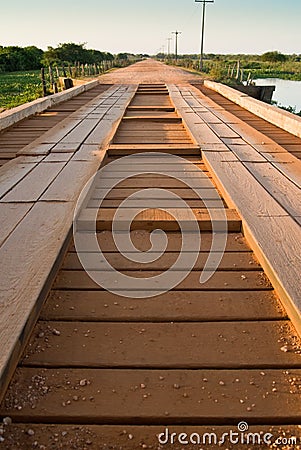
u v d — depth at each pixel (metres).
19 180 2.94
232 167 3.30
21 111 5.85
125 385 1.32
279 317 1.63
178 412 1.23
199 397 1.28
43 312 1.65
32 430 1.17
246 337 1.53
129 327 1.58
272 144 4.12
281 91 32.50
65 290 1.80
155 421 1.21
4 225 2.18
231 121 5.49
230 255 2.09
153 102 8.52
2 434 1.16
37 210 2.38
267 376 1.35
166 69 28.98
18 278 1.69
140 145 4.09
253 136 4.51
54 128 5.05
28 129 5.39
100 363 1.40
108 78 16.91
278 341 1.50
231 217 2.36
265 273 1.90
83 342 1.50
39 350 1.45
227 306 1.70
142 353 1.45
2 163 3.68
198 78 17.09
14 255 1.86
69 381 1.33
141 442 1.15
